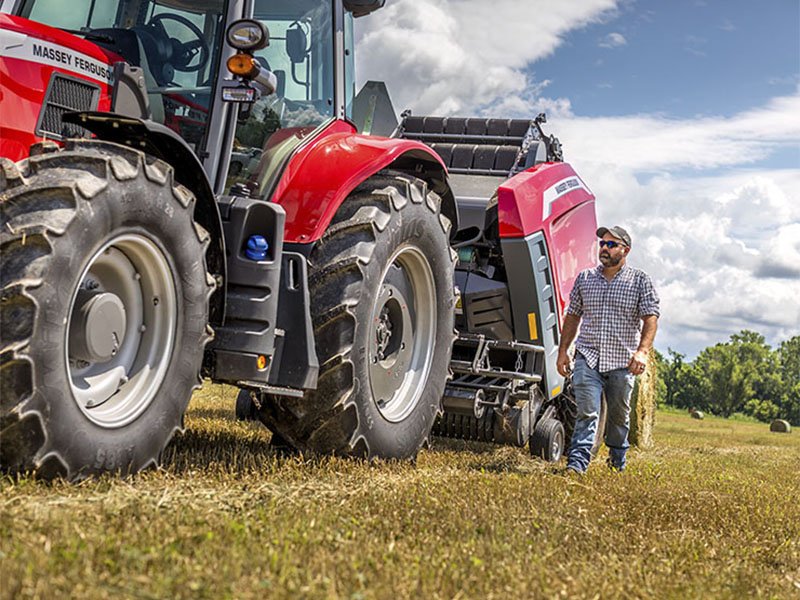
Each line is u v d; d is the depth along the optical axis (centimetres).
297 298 407
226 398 925
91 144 331
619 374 573
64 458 308
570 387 732
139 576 207
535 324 659
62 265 301
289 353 405
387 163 453
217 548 240
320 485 372
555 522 342
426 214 482
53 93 363
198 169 362
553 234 685
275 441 476
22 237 296
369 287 435
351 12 512
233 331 386
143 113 387
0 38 351
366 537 281
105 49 400
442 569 252
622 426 589
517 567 263
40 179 309
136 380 346
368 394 441
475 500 366
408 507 332
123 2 420
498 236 671
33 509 263
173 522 267
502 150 767
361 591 222
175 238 350
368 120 700
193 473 362
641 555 317
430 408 499
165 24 418
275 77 418
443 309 507
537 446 675
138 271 346
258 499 328
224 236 389
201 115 412
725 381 12588
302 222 422
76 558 215
